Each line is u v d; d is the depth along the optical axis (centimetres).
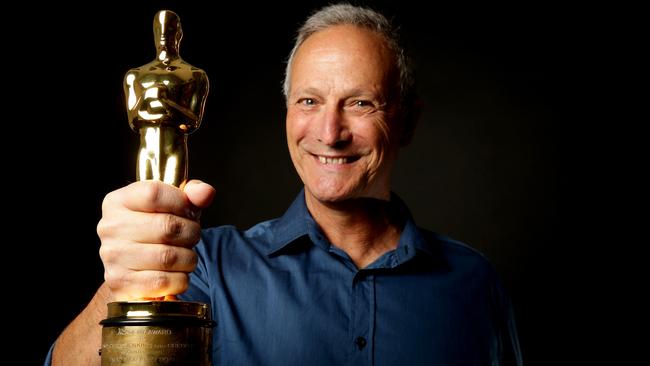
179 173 78
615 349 357
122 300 78
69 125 355
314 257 146
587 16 371
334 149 140
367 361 138
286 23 379
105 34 362
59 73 356
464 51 377
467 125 374
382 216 151
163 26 78
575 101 370
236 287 142
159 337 69
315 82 140
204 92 78
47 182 350
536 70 373
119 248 76
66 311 347
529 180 369
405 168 373
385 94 143
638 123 364
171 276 77
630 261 359
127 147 359
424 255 150
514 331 161
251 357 136
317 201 147
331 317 139
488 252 367
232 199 374
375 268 144
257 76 379
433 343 142
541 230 366
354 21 145
